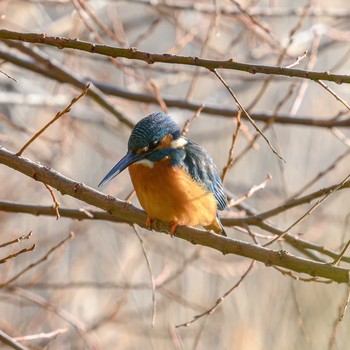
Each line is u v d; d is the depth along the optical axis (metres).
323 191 8.66
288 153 15.45
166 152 8.39
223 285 14.06
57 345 13.67
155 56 6.53
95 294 14.49
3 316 13.97
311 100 16.42
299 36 12.60
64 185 7.15
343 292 12.80
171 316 13.92
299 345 12.59
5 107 15.73
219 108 11.13
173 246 14.47
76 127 13.85
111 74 16.48
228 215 9.78
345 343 11.85
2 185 15.06
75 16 12.34
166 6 12.38
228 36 15.41
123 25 16.06
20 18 14.90
